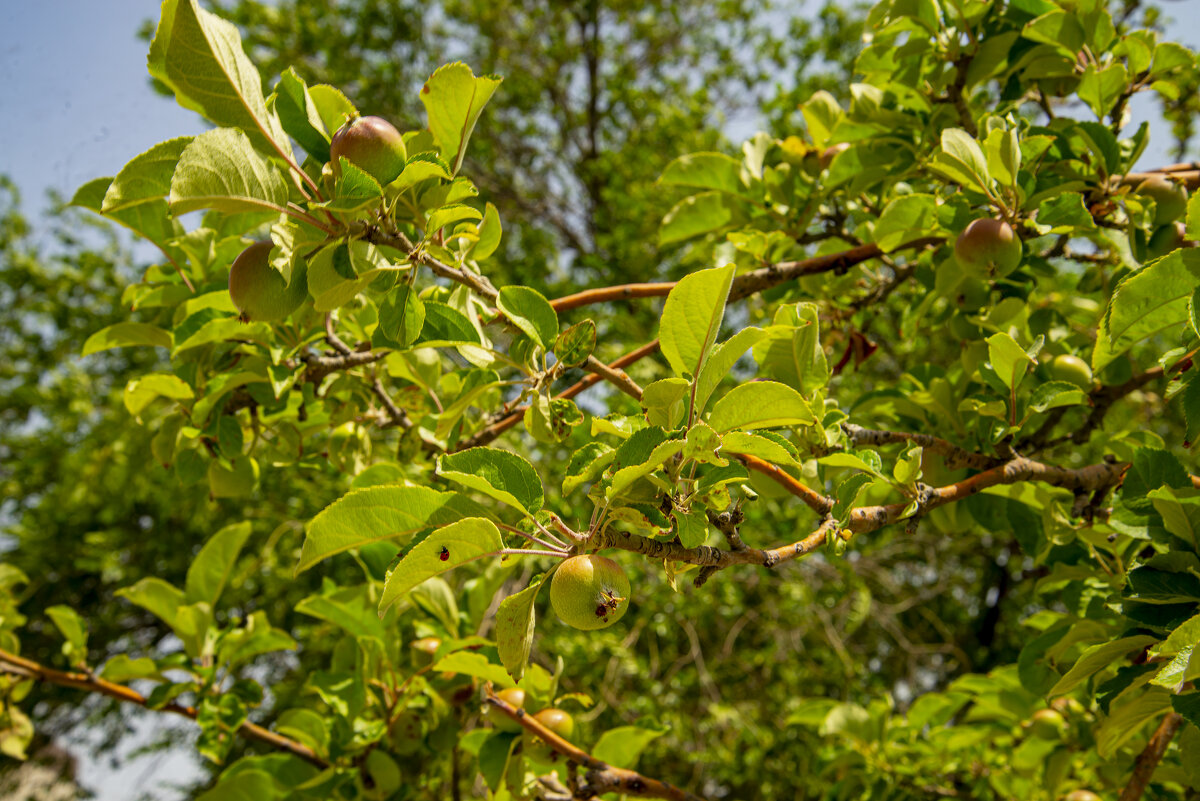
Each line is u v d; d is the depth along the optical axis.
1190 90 1.02
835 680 1.98
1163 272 0.50
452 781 0.77
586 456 0.45
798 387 0.54
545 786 0.67
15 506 3.15
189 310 0.63
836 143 0.84
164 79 0.43
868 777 0.92
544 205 3.21
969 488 0.54
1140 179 0.67
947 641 2.44
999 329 0.68
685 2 3.31
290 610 2.39
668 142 2.78
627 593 0.41
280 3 3.18
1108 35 0.70
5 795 2.62
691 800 0.63
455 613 0.75
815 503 0.49
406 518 0.42
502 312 0.49
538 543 0.42
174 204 0.40
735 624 1.93
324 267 0.45
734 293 0.72
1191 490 0.51
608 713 1.83
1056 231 0.62
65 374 3.14
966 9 0.73
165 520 2.79
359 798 0.74
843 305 0.91
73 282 3.26
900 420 0.72
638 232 2.42
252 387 0.66
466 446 0.69
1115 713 0.50
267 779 0.73
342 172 0.43
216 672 0.80
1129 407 1.25
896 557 2.39
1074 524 0.60
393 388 0.81
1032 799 0.91
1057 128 0.72
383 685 0.77
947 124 0.76
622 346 1.99
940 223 0.64
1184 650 0.42
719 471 0.44
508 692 0.65
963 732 0.90
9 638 0.84
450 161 0.51
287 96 0.47
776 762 1.79
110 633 2.71
